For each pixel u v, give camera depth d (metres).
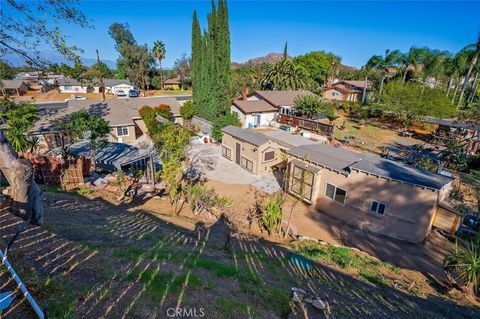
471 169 21.97
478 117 28.28
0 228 6.70
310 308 6.20
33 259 5.65
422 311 7.26
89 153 18.09
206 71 33.22
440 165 20.67
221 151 25.84
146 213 12.62
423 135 32.28
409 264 11.52
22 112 21.52
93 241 7.54
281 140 21.89
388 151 25.05
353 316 6.22
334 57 74.44
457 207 12.80
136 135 31.22
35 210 7.68
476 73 47.22
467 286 9.15
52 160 15.64
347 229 14.40
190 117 35.62
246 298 6.12
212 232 11.61
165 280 6.00
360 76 70.69
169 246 8.59
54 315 4.15
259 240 11.67
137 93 61.00
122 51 72.75
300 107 35.47
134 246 7.87
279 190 18.36
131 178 17.75
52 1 7.60
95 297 4.88
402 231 13.34
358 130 34.16
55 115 26.23
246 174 21.00
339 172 14.98
